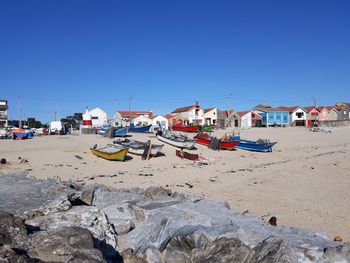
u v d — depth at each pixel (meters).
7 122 86.44
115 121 88.12
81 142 42.75
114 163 29.53
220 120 94.19
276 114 94.44
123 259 7.48
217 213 9.64
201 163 30.41
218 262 6.69
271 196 19.25
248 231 8.15
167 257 7.60
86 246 6.50
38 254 6.14
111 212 9.92
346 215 15.84
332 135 56.44
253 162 31.64
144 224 8.90
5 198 9.27
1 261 5.46
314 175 25.75
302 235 8.25
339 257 7.02
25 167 26.59
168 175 24.94
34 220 7.96
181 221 8.75
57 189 10.27
